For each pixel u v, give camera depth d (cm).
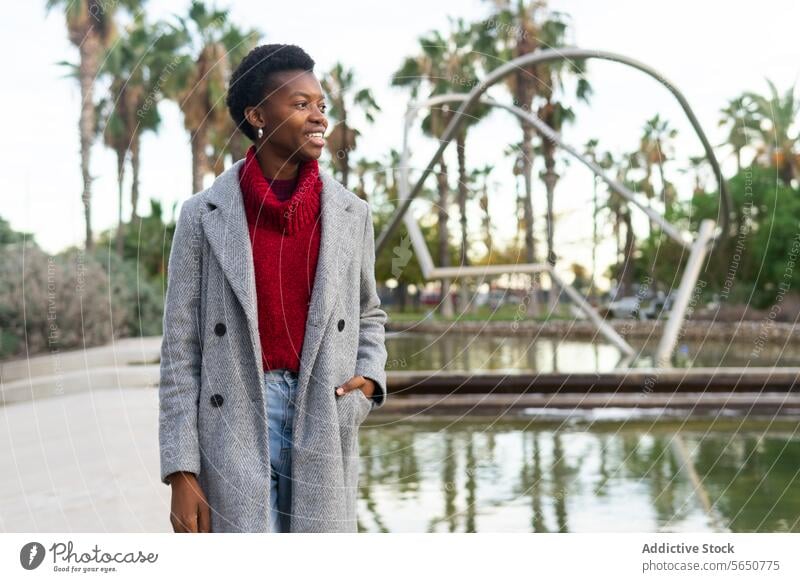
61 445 550
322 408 199
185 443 193
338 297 203
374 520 426
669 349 1258
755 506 454
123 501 407
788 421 775
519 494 484
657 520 422
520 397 851
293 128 203
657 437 694
